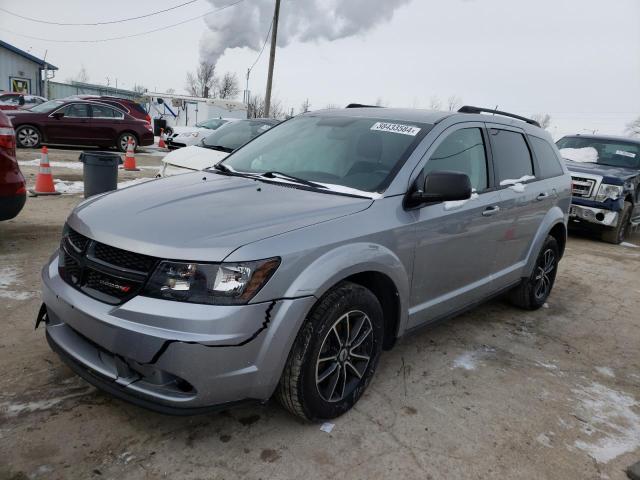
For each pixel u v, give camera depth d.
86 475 2.32
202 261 2.29
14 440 2.49
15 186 4.82
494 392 3.39
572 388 3.57
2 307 3.90
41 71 36.00
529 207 4.34
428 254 3.26
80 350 2.56
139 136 16.28
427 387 3.35
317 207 2.80
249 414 2.87
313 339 2.56
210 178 3.43
